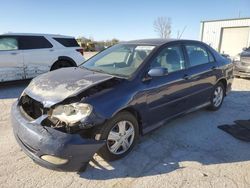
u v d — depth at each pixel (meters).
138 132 3.43
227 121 4.75
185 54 4.32
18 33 7.59
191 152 3.49
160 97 3.63
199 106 4.71
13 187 2.64
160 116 3.74
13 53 7.33
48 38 8.12
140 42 4.23
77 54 8.69
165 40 4.24
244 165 3.21
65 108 2.69
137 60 3.67
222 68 5.18
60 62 8.31
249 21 20.62
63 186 2.69
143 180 2.83
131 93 3.17
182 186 2.74
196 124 4.54
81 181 2.78
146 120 3.50
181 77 4.02
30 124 2.72
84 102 2.73
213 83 4.95
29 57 7.64
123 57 3.99
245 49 10.87
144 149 3.53
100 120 2.78
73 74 3.45
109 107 2.87
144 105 3.37
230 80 5.58
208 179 2.88
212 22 23.50
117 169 3.03
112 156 3.12
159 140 3.83
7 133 3.92
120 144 3.18
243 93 7.11
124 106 3.04
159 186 2.73
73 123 2.65
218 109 5.39
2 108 5.29
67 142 2.54
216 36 23.36
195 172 3.01
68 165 2.61
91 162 3.15
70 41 8.70
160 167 3.10
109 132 2.96
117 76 3.38
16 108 3.18
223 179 2.89
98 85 2.98
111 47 4.54
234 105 5.83
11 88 7.48
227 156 3.42
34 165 3.05
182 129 4.29
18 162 3.10
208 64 4.83
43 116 2.72
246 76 9.34
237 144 3.78
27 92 3.10
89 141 2.67
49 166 2.62
